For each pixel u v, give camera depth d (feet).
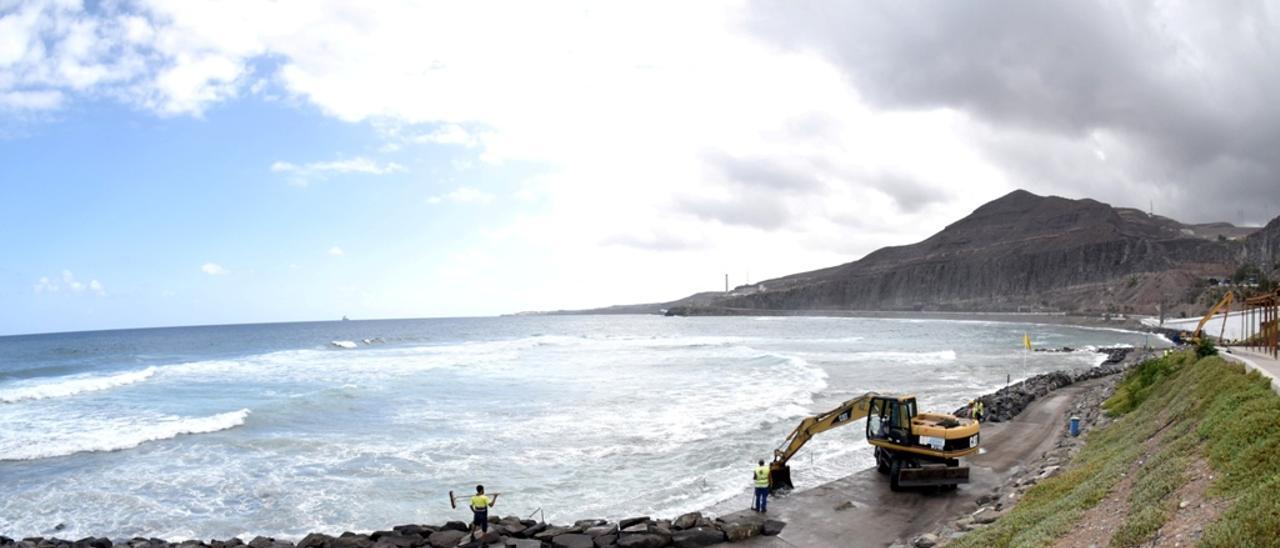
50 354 291.38
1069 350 267.80
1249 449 37.58
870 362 209.97
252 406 119.34
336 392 134.51
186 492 72.49
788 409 115.24
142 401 128.16
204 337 466.70
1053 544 39.75
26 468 80.79
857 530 58.65
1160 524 34.88
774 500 66.90
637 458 84.53
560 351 258.98
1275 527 27.73
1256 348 119.14
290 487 73.87
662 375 167.32
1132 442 62.80
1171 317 480.23
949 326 571.69
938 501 65.57
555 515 65.51
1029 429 99.86
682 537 55.52
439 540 54.29
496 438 95.09
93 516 66.08
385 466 81.46
